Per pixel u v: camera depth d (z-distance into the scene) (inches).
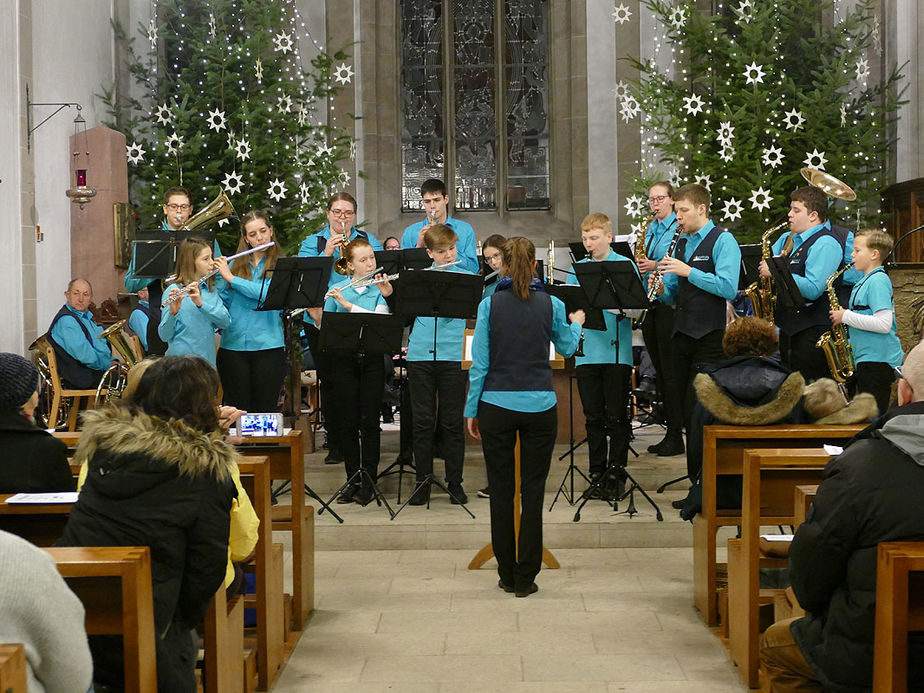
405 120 528.7
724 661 183.8
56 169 389.1
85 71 419.8
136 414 124.9
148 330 287.0
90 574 107.5
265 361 272.7
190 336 249.6
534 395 212.7
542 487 219.1
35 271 366.9
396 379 335.6
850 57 420.2
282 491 290.2
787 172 418.3
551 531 261.0
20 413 142.8
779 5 421.4
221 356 272.5
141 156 418.6
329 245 290.8
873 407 191.8
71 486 143.8
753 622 168.4
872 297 250.2
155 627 119.0
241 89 429.7
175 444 121.4
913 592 106.5
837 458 115.8
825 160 402.6
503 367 212.8
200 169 425.1
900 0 441.4
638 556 253.4
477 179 529.3
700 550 207.8
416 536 261.9
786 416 191.2
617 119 502.9
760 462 167.0
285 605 195.5
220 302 251.4
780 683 133.2
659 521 261.1
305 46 503.8
